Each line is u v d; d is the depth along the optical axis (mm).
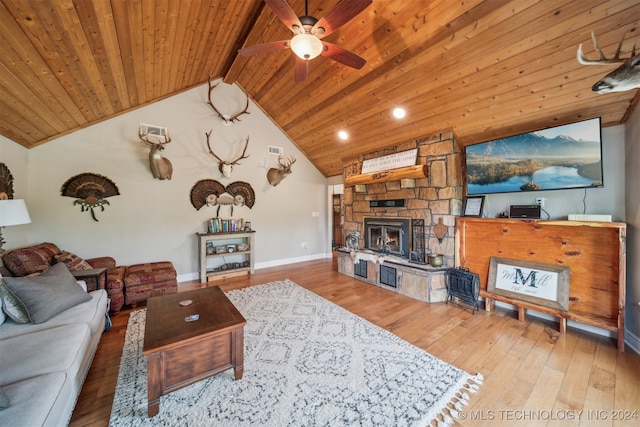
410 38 2666
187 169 4645
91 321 2043
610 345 2322
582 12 1906
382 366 2041
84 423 1534
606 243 2414
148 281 3412
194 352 1700
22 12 1616
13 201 2438
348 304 3383
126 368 2055
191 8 2490
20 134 3113
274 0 1563
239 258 5207
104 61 2551
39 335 1715
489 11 2158
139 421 1535
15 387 1232
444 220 3584
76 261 3158
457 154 3541
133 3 2025
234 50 4000
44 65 2188
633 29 1866
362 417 1550
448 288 3387
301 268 5434
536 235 2859
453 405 1648
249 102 5273
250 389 1796
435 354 2221
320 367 2033
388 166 4387
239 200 5164
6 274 2516
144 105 4250
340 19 1755
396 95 3412
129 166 4160
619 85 1620
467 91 2900
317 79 3828
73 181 3785
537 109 2729
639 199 2182
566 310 2539
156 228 4387
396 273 3848
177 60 3396
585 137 2408
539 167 2723
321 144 5426
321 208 6539
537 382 1856
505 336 2520
